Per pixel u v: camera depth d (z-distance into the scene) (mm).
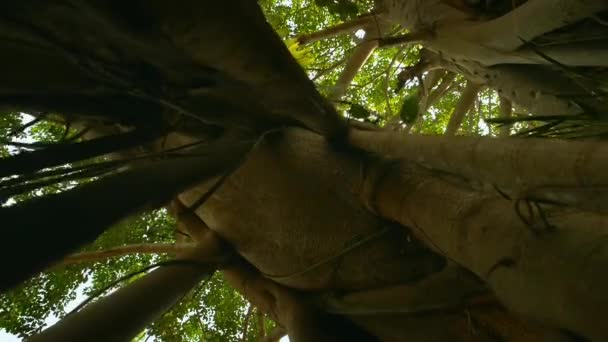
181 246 4898
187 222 4086
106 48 1946
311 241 3373
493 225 2164
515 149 1959
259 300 3854
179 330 6645
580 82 3092
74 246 1807
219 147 2705
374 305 3115
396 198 2949
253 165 3457
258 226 3580
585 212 1947
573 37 3021
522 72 3787
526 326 2594
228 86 2303
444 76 6812
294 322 3393
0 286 1586
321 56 8039
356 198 3217
